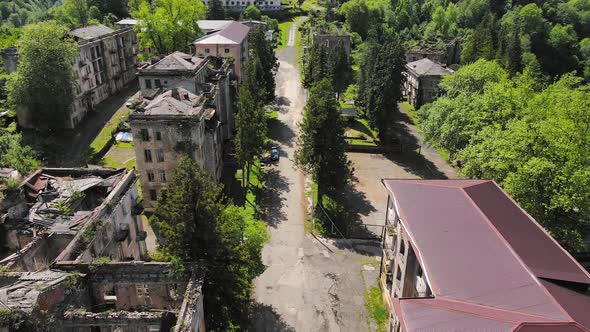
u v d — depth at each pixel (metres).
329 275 51.75
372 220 63.81
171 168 58.94
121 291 32.94
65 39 84.69
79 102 89.25
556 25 156.00
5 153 69.94
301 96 114.81
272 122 98.38
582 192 46.38
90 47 93.88
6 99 89.25
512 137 53.66
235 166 76.62
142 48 111.44
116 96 105.12
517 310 27.36
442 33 169.88
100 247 37.12
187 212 35.97
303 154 63.31
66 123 84.62
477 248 33.75
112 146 81.81
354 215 65.00
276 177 75.31
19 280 29.41
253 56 96.50
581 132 52.12
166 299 33.47
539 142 51.78
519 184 49.38
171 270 32.06
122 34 110.00
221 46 100.25
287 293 48.56
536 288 29.03
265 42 100.69
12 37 112.06
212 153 63.09
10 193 39.03
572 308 27.39
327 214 64.25
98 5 154.75
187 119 56.16
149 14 107.06
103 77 101.00
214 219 37.03
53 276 29.94
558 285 30.00
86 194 42.53
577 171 46.72
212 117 64.06
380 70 87.69
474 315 27.28
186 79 70.00
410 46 141.25
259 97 84.94
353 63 139.00
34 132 83.25
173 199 37.34
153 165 58.84
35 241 35.03
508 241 34.09
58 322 28.31
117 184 42.81
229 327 39.34
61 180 43.91
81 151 78.81
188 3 109.94
